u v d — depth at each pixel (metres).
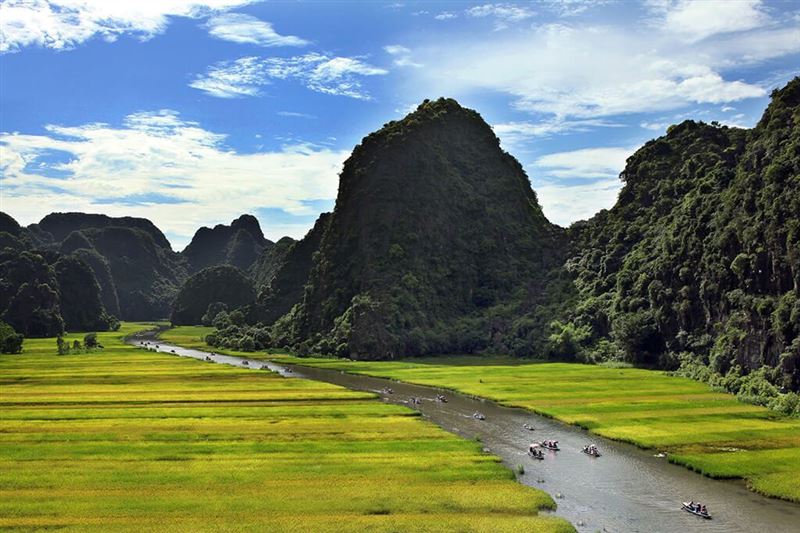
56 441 83.00
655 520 58.31
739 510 60.84
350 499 61.31
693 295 157.12
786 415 100.81
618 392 124.94
